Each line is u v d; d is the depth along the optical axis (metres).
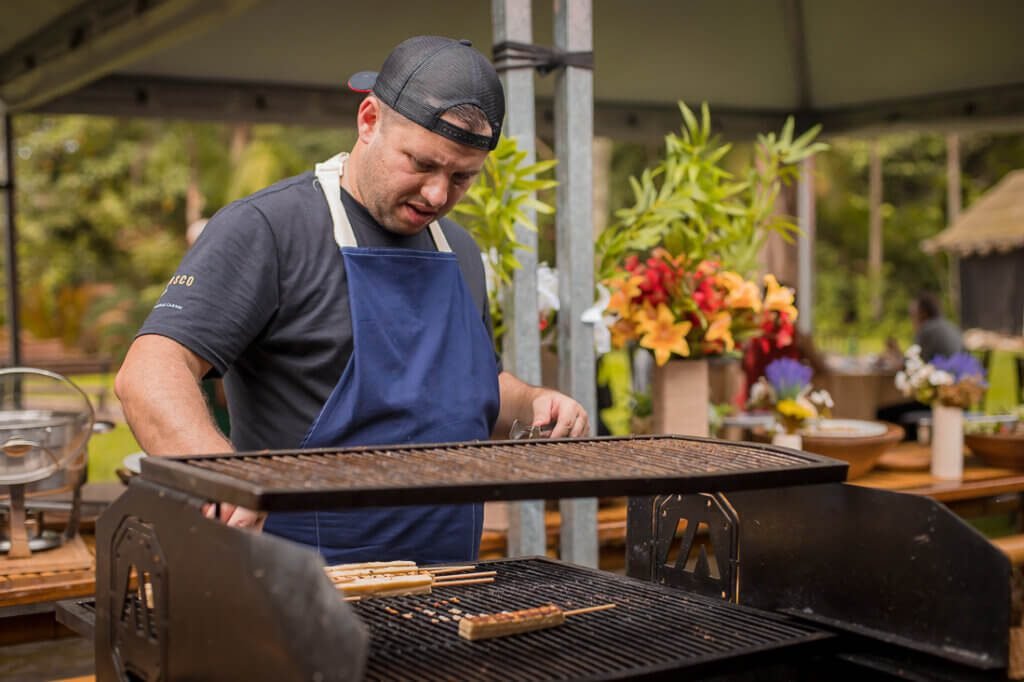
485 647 1.38
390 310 1.78
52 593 2.17
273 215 1.71
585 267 2.76
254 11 4.35
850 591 1.53
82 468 2.45
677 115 5.94
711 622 1.53
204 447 1.45
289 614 0.99
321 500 1.09
